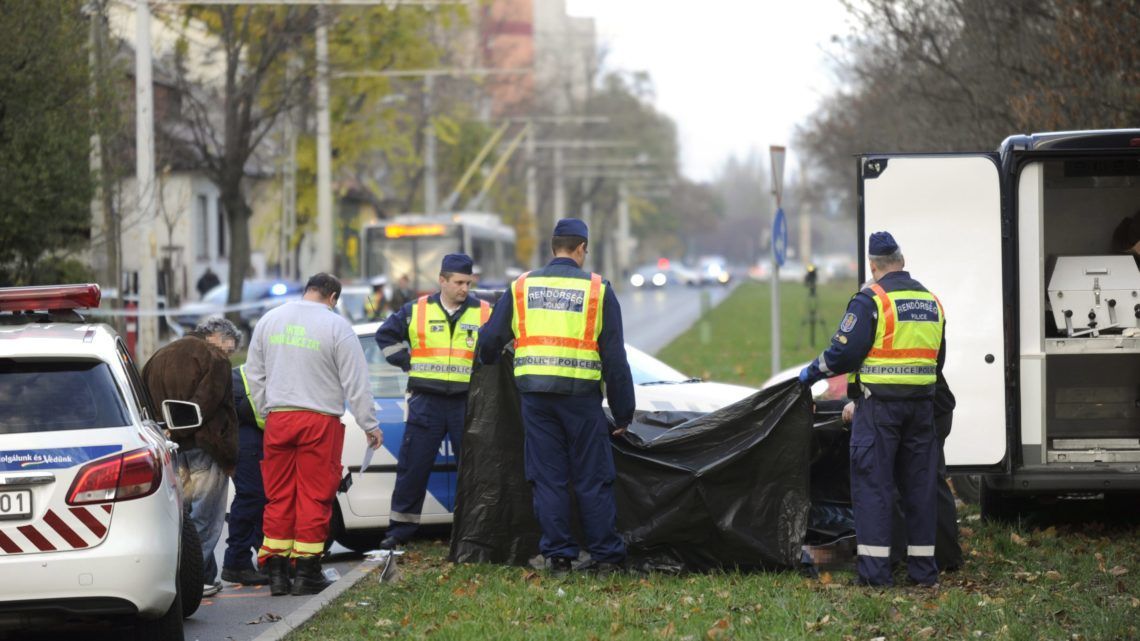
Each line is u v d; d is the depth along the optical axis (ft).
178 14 319.06
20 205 197.98
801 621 75.82
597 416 90.63
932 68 200.13
